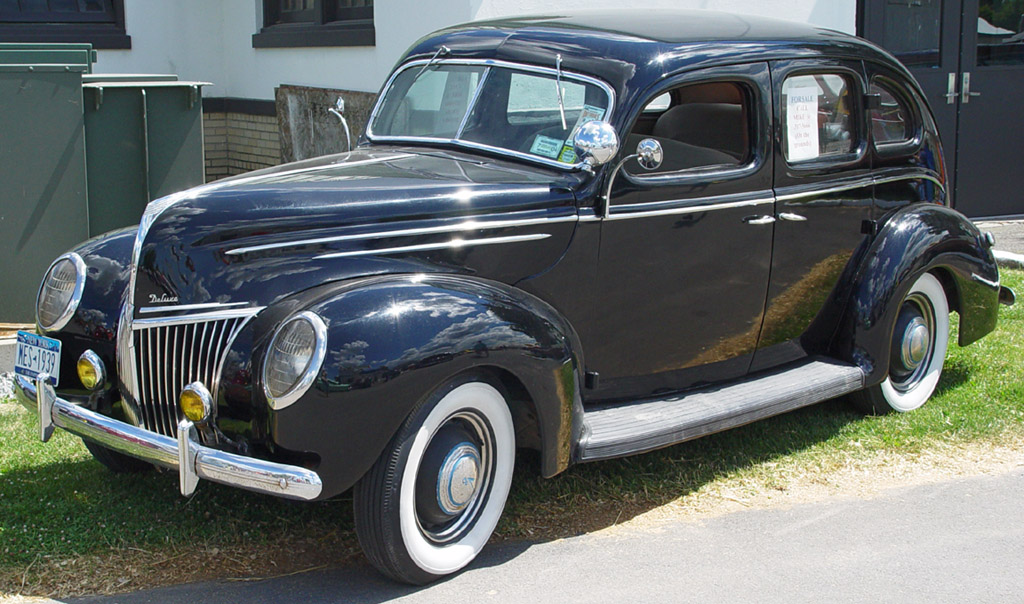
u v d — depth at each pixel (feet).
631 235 13.33
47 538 11.84
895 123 16.84
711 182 13.87
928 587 11.45
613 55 13.48
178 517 12.59
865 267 16.05
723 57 13.94
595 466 14.64
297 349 10.18
